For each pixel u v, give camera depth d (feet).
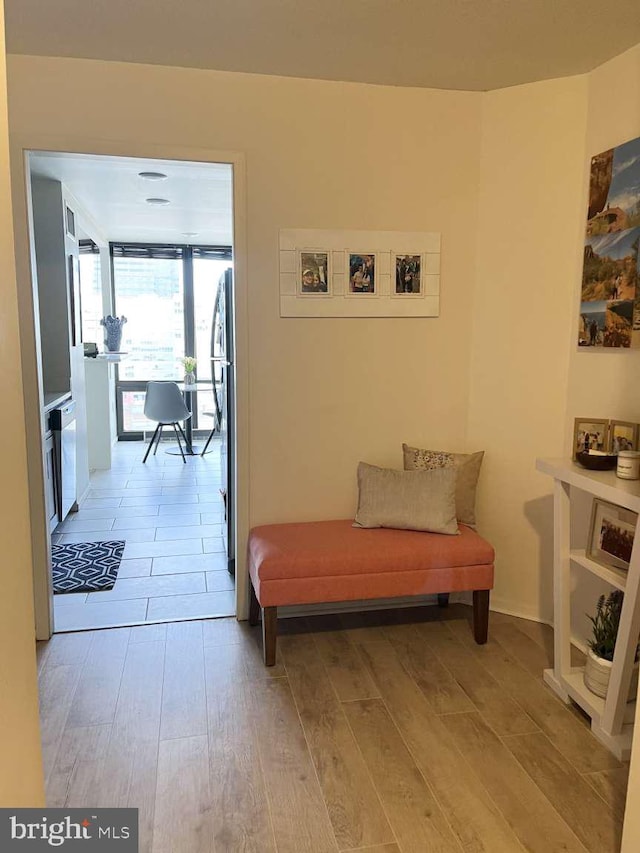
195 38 7.52
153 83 8.38
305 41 7.59
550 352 9.07
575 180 8.62
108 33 7.41
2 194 3.62
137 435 24.17
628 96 7.70
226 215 17.53
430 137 9.19
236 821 5.62
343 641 8.96
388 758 6.48
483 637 8.88
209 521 14.32
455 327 9.69
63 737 6.73
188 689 7.67
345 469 9.72
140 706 7.30
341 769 6.31
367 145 9.05
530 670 8.20
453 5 6.69
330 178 9.03
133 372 23.72
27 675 4.03
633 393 7.75
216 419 21.08
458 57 8.02
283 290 9.12
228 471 11.25
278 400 9.36
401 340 9.57
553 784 6.15
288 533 8.99
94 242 19.98
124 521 14.24
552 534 9.34
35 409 8.45
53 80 8.14
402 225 9.32
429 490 8.98
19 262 8.33
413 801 5.90
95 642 8.80
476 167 9.36
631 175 7.58
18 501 3.89
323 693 7.63
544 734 6.91
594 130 8.30
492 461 9.73
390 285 9.40
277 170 8.87
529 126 8.86
